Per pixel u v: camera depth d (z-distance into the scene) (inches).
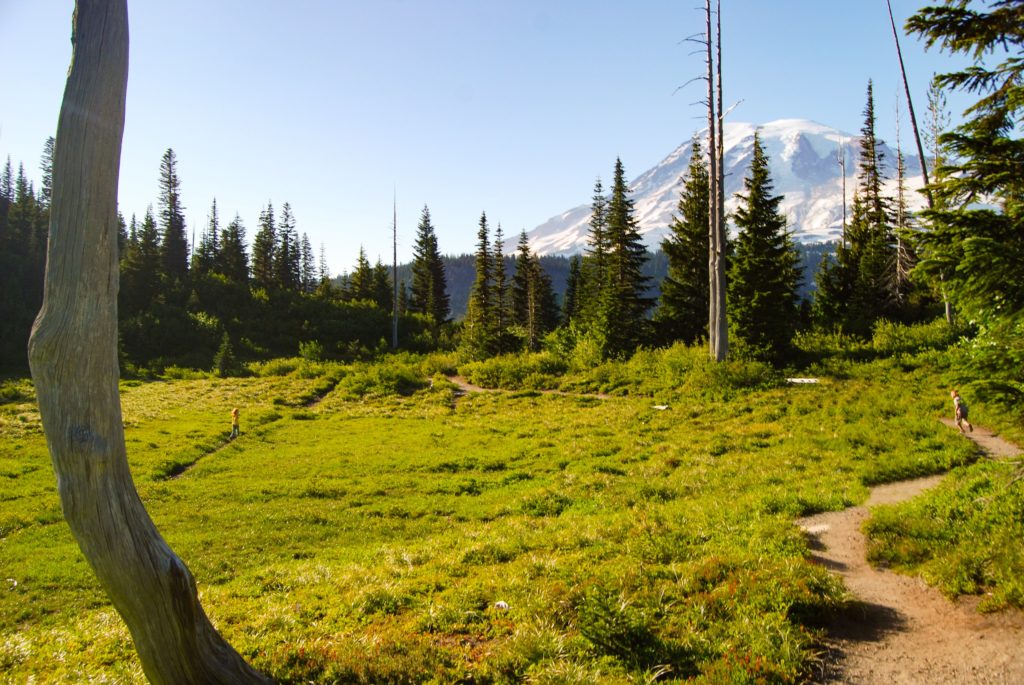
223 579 551.8
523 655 301.7
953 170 345.4
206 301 3489.2
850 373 1344.7
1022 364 340.2
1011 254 303.3
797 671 287.0
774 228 1582.2
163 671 230.5
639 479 829.8
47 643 362.9
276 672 282.8
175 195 3870.6
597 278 2709.2
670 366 1574.8
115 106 220.7
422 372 2282.2
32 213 4156.0
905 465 716.7
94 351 213.8
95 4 218.5
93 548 214.7
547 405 1561.3
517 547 517.0
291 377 2346.2
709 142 1449.3
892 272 1831.9
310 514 778.8
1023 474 472.7
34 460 1106.1
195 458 1156.5
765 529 504.4
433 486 906.1
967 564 383.9
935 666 292.4
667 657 298.0
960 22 345.1
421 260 4345.5
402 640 317.7
